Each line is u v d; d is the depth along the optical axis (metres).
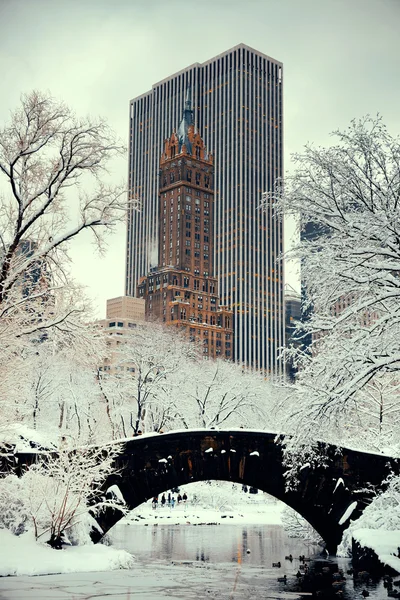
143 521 66.12
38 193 35.19
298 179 29.89
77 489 32.06
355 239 27.83
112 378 72.94
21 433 36.97
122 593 24.42
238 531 56.38
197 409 82.81
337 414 28.67
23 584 25.61
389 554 27.69
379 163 28.70
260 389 81.56
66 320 34.81
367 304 27.77
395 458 36.75
